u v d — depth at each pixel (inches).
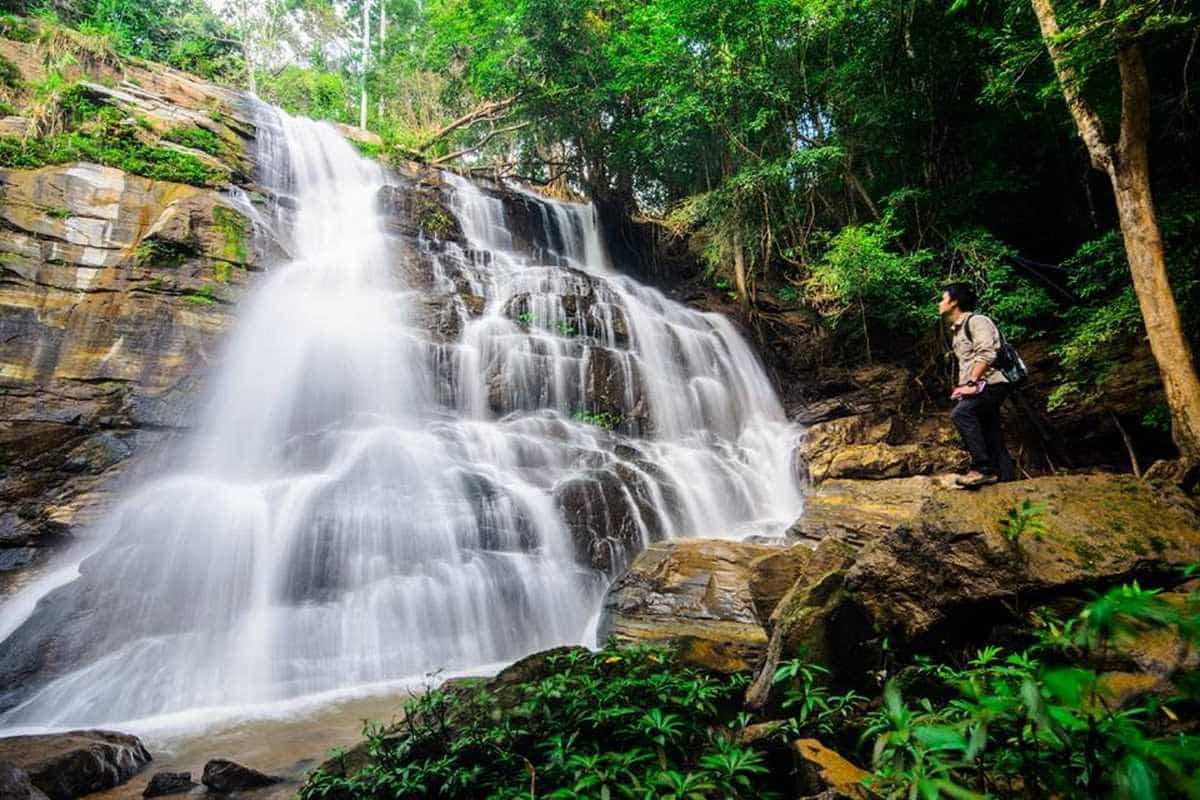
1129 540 147.8
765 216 647.1
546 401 504.7
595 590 341.4
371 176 731.4
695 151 724.0
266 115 708.0
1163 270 277.1
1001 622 151.6
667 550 306.5
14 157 457.4
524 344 513.7
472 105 960.3
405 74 1021.2
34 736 189.8
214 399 418.3
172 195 486.6
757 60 593.9
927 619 158.6
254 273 489.1
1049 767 78.8
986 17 506.3
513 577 322.0
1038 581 144.3
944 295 216.5
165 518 310.0
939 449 464.1
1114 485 168.9
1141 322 363.6
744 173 605.3
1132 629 68.1
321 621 281.9
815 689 134.5
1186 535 149.4
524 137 913.5
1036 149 549.6
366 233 621.3
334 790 140.4
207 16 1052.5
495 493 359.3
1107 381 416.2
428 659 285.4
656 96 685.3
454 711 162.9
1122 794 57.4
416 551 316.8
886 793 93.0
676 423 556.7
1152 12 271.4
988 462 195.6
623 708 133.6
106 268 430.9
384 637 284.0
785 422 613.0
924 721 97.3
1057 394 405.1
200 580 285.1
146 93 615.8
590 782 109.5
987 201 569.6
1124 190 285.6
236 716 231.9
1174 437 270.2
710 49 598.9
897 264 481.7
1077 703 65.3
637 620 271.3
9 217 415.2
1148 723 88.0
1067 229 579.2
